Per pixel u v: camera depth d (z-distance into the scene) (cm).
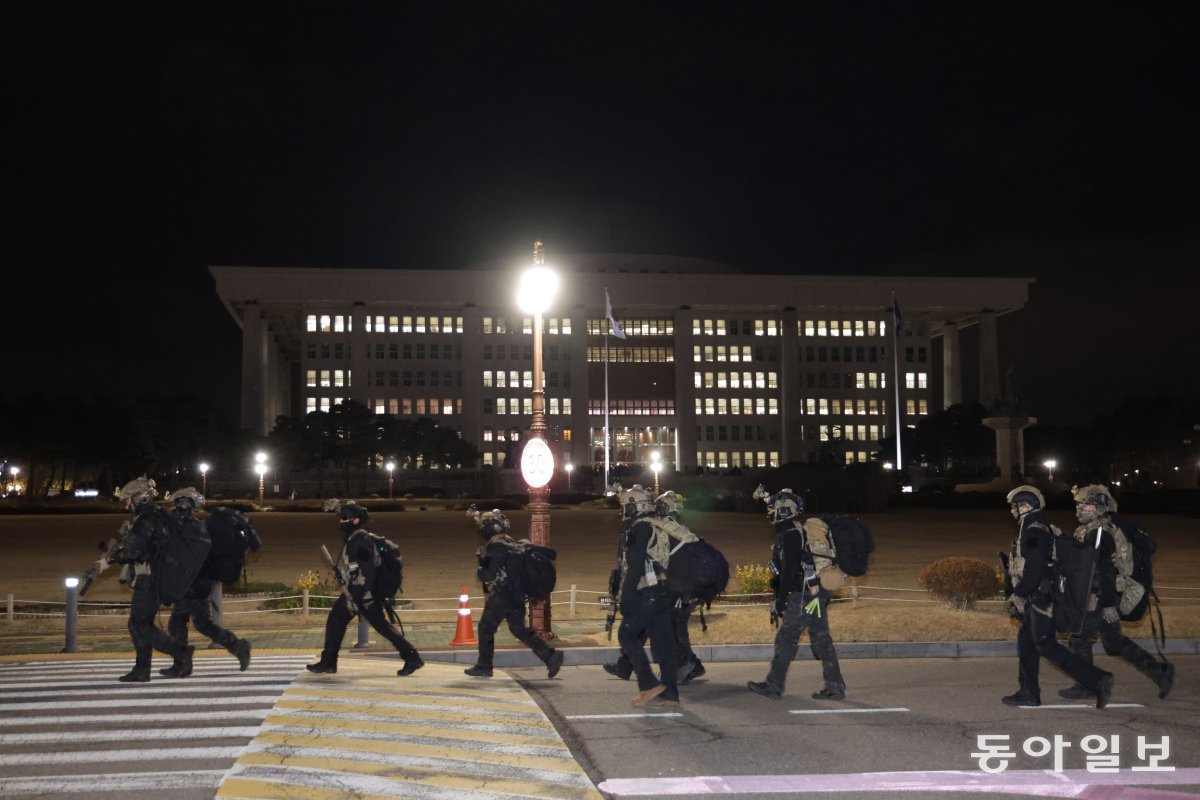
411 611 1923
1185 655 1248
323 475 13625
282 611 1842
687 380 15125
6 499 9269
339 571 1073
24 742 732
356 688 976
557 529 5128
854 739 780
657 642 904
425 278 14438
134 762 677
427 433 12862
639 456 15275
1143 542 891
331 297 14325
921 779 664
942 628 1317
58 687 970
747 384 15438
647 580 896
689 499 7862
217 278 14212
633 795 624
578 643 1338
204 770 657
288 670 1110
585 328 15025
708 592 939
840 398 15600
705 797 621
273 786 621
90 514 7400
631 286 14988
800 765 699
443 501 9281
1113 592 881
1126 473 14538
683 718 861
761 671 1151
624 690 1012
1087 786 651
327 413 12588
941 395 19975
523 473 1427
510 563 1051
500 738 766
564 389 14875
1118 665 1162
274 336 16988
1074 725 832
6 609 1970
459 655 1269
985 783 656
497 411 14675
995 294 15538
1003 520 6016
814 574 942
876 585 2383
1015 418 7569
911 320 15938
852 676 1098
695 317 15475
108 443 10681
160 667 1144
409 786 627
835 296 15300
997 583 1524
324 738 752
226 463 12731
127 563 1009
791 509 956
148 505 1005
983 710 897
